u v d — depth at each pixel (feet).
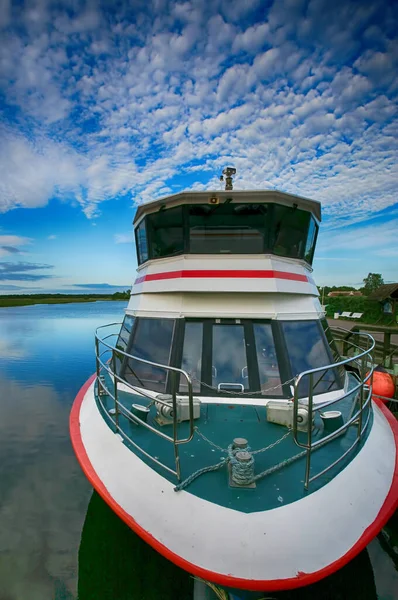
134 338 19.93
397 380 29.01
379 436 15.08
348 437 13.85
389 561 16.21
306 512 9.97
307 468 10.58
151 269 20.44
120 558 15.84
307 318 19.30
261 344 17.67
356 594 14.20
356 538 10.11
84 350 68.64
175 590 14.06
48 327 105.50
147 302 20.12
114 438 13.91
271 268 18.21
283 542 9.40
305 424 13.82
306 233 20.25
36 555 16.46
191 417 10.67
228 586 9.17
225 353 17.62
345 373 21.54
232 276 18.17
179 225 18.94
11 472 24.08
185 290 18.15
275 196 17.92
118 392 18.43
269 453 12.42
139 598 14.21
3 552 16.66
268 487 10.72
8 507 20.16
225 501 10.20
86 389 23.02
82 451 14.83
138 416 14.62
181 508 10.33
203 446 12.91
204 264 18.44
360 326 41.37
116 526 17.06
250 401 16.47
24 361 59.16
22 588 14.66
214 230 18.65
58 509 19.94
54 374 50.70
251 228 18.49
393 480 12.97
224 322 18.12
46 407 37.09
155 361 18.31
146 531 10.36
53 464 25.12
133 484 11.62
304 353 18.08
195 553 9.56
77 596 14.26
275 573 9.08
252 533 9.48
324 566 9.30
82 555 16.38
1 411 35.94
